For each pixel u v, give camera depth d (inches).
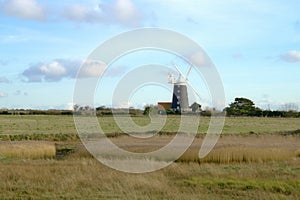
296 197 464.1
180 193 487.5
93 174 600.7
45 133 1441.9
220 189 509.7
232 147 915.4
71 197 463.5
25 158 871.7
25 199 456.4
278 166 722.8
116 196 467.2
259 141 1147.9
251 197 466.3
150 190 500.7
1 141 1206.3
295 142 1123.9
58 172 616.4
